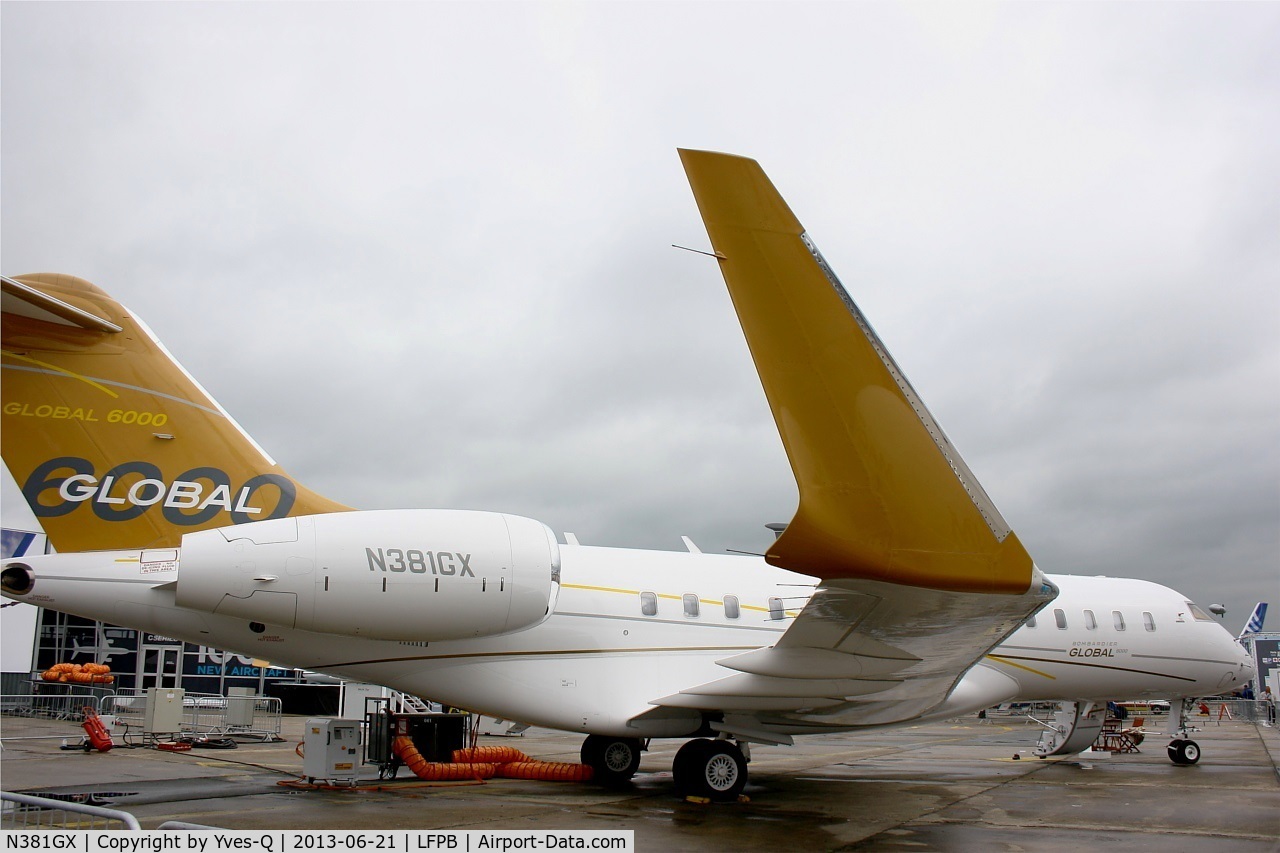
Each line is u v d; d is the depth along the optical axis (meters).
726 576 11.62
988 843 8.04
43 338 9.44
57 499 9.28
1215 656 13.92
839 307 6.08
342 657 9.79
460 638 9.33
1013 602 6.90
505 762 12.54
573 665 10.48
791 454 6.15
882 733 26.41
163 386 9.85
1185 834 8.56
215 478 9.89
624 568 11.23
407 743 11.87
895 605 7.22
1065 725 15.80
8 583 9.00
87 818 8.51
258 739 18.83
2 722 23.61
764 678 9.05
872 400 6.29
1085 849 7.80
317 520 8.98
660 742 19.47
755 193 5.80
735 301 5.88
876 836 8.30
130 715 25.05
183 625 9.28
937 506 6.50
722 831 8.36
